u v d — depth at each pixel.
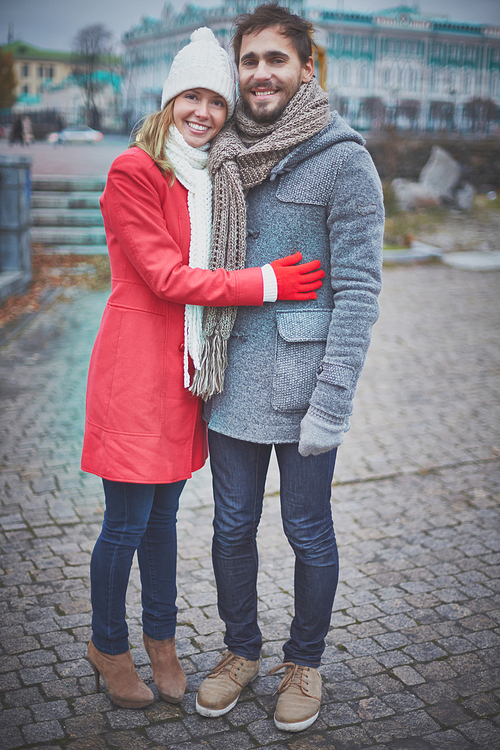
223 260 1.76
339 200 1.70
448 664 2.24
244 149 1.74
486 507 3.39
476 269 10.70
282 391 1.82
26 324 7.02
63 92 70.94
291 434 1.86
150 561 2.01
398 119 42.78
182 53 1.74
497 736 1.92
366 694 2.10
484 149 21.17
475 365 5.96
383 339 6.76
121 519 1.88
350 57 59.91
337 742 1.90
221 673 2.06
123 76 61.12
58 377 5.42
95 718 1.99
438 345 6.57
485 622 2.46
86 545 2.99
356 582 2.73
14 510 3.30
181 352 1.84
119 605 1.94
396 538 3.08
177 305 1.82
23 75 75.62
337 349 1.72
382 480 3.72
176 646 2.33
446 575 2.78
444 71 63.06
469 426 4.56
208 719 2.00
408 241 12.37
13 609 2.52
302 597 1.96
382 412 4.82
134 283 1.79
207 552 2.96
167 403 1.83
